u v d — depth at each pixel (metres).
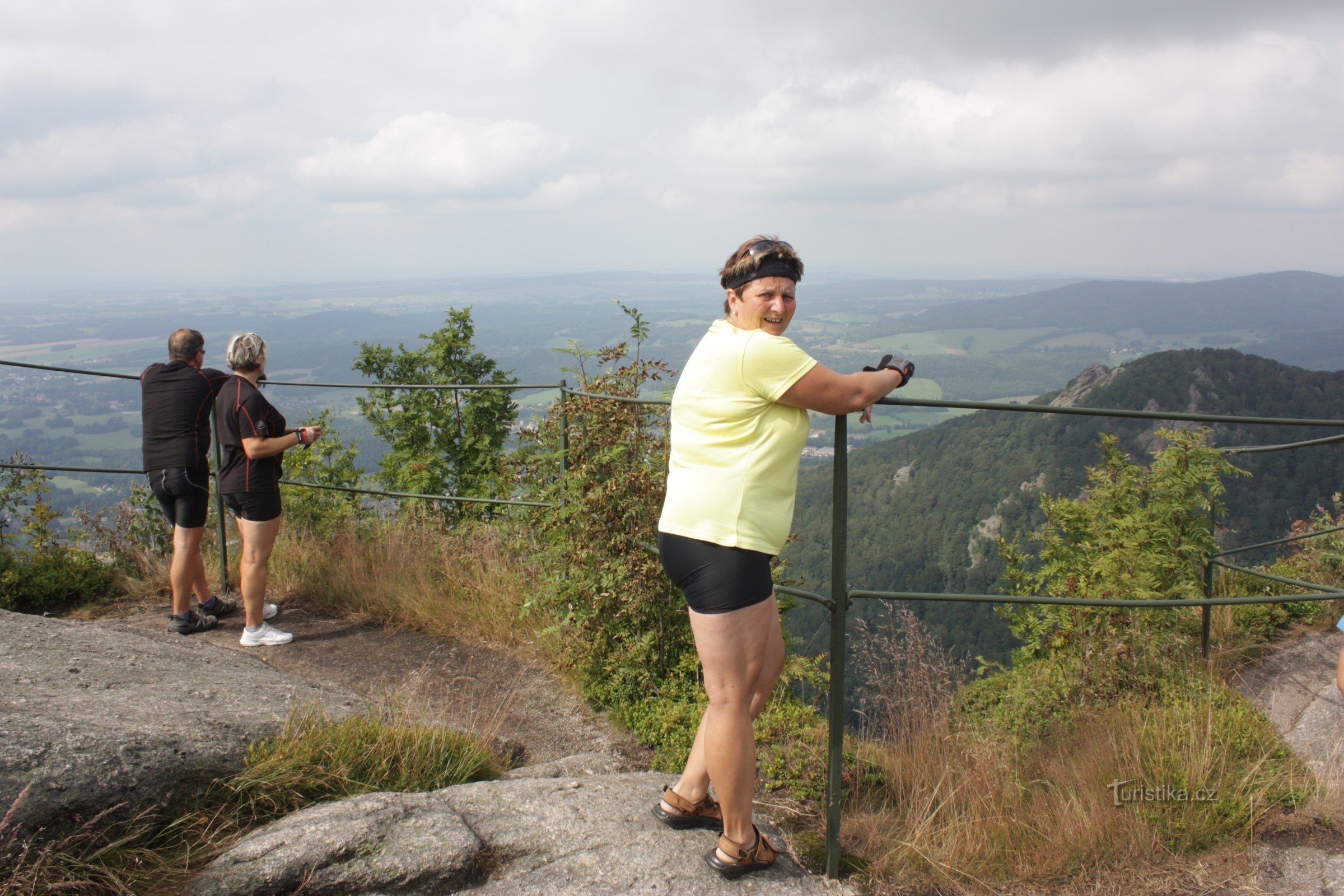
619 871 2.03
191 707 2.72
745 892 2.00
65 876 1.86
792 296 1.99
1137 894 2.29
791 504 1.98
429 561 5.14
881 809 2.73
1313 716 3.67
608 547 3.74
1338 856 2.41
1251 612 4.80
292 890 1.90
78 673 2.87
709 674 1.97
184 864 2.02
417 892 1.93
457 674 4.02
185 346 4.36
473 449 9.95
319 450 8.02
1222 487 4.45
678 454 2.00
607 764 3.10
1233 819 2.59
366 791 2.52
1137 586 4.22
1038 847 2.47
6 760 1.97
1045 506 4.89
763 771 2.96
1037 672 4.48
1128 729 3.26
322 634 4.52
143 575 5.25
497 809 2.31
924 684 3.23
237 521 4.29
